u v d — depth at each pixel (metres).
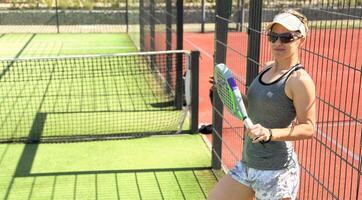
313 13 3.76
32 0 22.78
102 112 8.93
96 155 6.82
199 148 7.11
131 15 19.23
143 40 14.41
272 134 3.08
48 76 11.53
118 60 12.31
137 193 5.63
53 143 7.30
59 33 20.55
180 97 9.00
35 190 5.71
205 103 9.72
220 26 5.60
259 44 4.52
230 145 6.03
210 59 15.17
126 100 9.74
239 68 5.30
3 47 16.89
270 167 3.42
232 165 6.02
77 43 17.86
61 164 6.50
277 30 3.24
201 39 19.64
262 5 4.43
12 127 8.02
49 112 8.95
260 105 3.34
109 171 6.27
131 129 7.93
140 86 10.82
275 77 3.30
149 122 8.30
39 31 20.98
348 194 5.23
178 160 6.63
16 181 5.95
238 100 3.22
